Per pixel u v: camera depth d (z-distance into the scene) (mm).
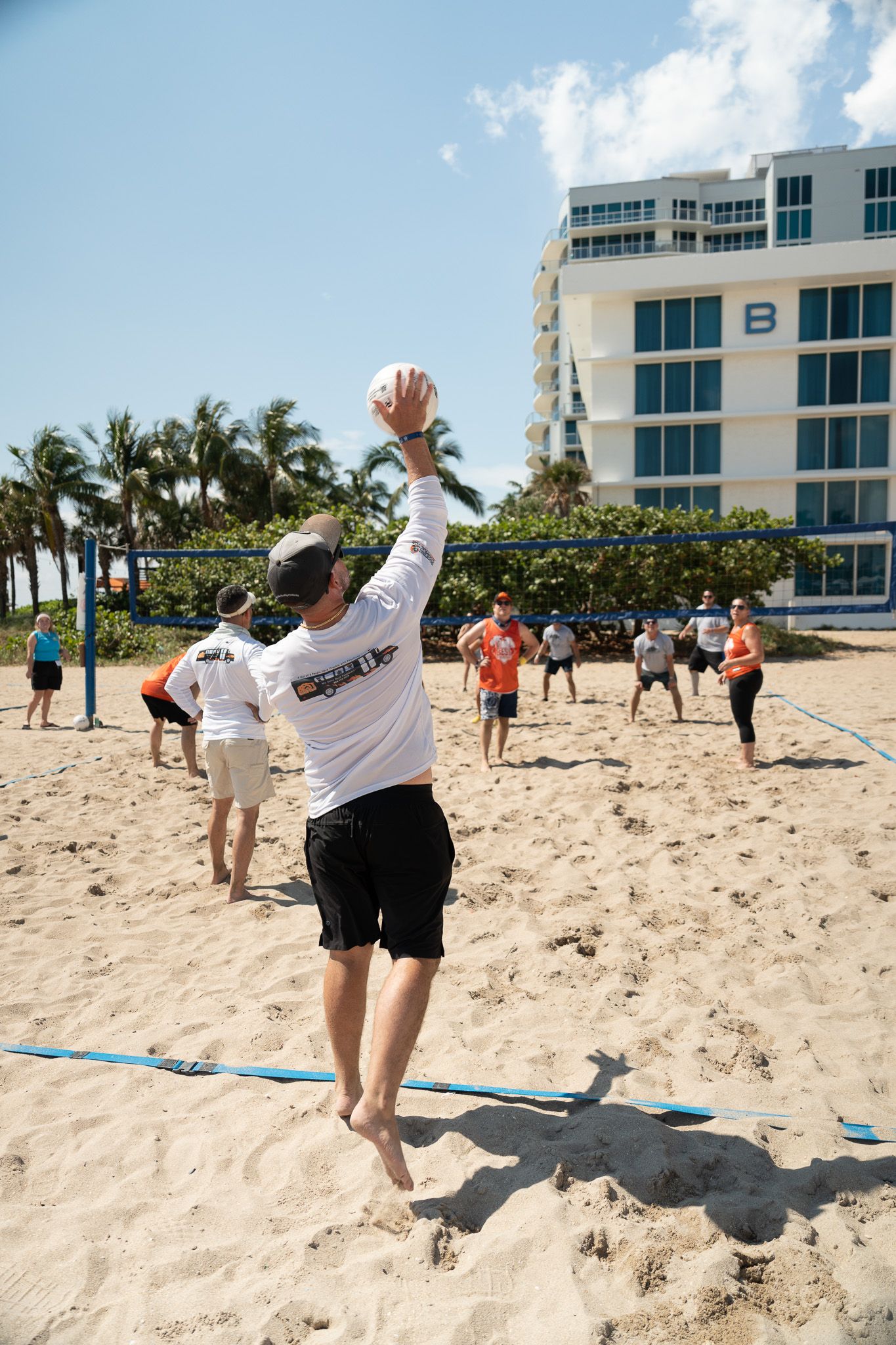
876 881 4703
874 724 9898
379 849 2262
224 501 42656
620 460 31844
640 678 10453
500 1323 1856
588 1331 1800
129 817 6605
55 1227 2215
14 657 24094
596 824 6043
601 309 31266
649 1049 3074
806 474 30656
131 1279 2016
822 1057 3008
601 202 50719
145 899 4906
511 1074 2908
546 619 11570
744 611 7754
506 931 4281
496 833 5969
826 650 20734
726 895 4594
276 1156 2504
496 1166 2402
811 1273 1952
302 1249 2080
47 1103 2824
